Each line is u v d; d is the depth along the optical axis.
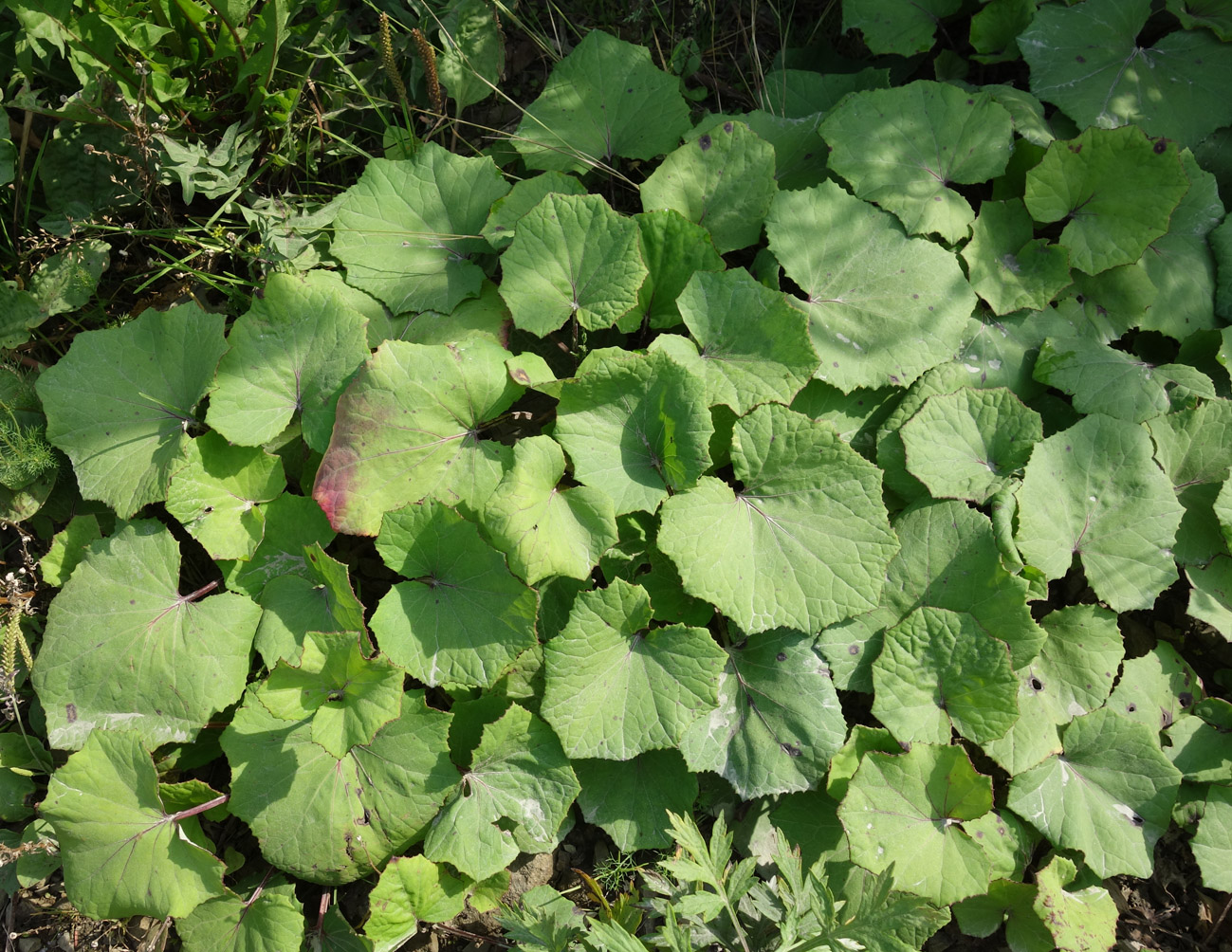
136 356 0.69
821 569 0.67
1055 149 0.75
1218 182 0.81
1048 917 0.65
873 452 0.73
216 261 0.78
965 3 0.84
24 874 0.68
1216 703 0.72
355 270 0.73
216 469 0.68
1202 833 0.69
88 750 0.64
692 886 0.65
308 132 0.79
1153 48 0.81
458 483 0.67
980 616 0.69
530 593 0.64
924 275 0.73
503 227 0.73
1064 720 0.69
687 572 0.65
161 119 0.74
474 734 0.68
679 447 0.67
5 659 0.64
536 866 0.69
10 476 0.70
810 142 0.78
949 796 0.66
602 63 0.79
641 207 0.82
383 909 0.63
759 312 0.70
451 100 0.84
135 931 0.68
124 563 0.67
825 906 0.60
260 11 0.77
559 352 0.75
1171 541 0.70
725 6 0.89
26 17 0.68
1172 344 0.80
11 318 0.73
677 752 0.69
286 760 0.66
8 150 0.72
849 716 0.74
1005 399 0.72
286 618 0.67
